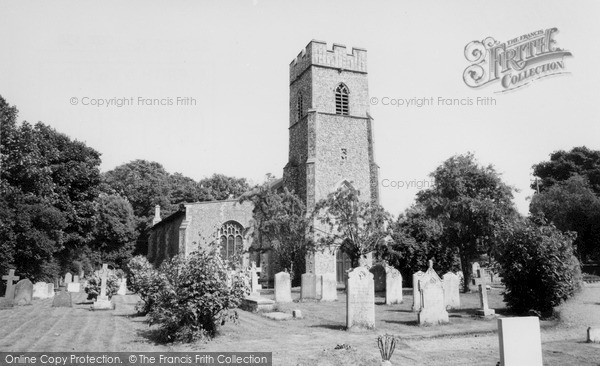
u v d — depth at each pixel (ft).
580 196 124.47
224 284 38.11
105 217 180.14
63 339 36.78
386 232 87.04
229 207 138.31
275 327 45.44
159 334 38.75
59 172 117.39
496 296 76.95
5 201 91.71
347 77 134.00
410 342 37.86
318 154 125.70
